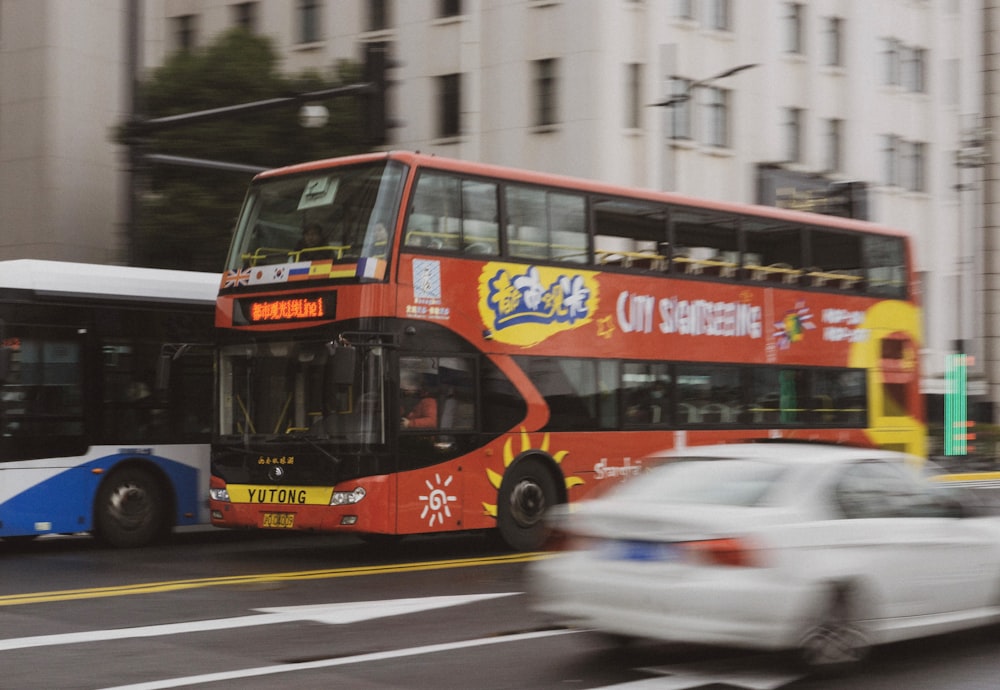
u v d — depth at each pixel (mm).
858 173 46469
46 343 16000
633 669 8773
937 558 9141
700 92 40000
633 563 8461
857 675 8609
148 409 16969
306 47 41469
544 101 37469
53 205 38750
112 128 32125
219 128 30969
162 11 43906
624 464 17125
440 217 15328
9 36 39688
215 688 8078
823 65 45281
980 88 49500
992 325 48781
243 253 15898
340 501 14602
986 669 8875
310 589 12812
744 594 8016
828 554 8414
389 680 8375
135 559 15672
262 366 15422
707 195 39938
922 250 49562
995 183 48938
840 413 20281
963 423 38375
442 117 39406
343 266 14867
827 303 20281
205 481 17469
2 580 13477
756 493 8523
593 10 36406
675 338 17922
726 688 8195
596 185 17172
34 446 15812
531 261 16250
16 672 8555
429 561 15531
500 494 15789
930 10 50031
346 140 32250
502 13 38094
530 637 10008
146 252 30625
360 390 14594
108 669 8664
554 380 16391
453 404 15312
